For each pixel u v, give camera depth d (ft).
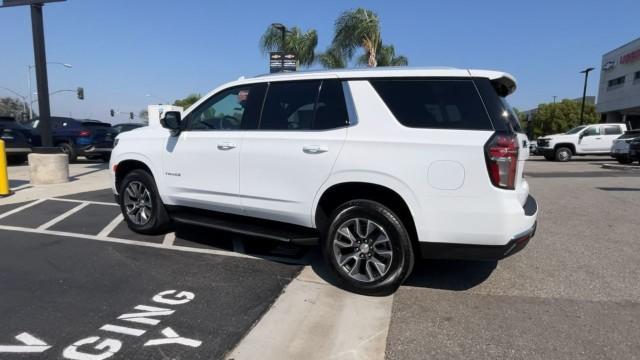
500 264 15.71
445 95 12.08
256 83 15.10
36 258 15.84
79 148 52.24
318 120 13.53
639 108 137.39
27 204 25.68
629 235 19.69
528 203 13.44
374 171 12.30
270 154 14.12
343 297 12.85
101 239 18.28
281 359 9.64
